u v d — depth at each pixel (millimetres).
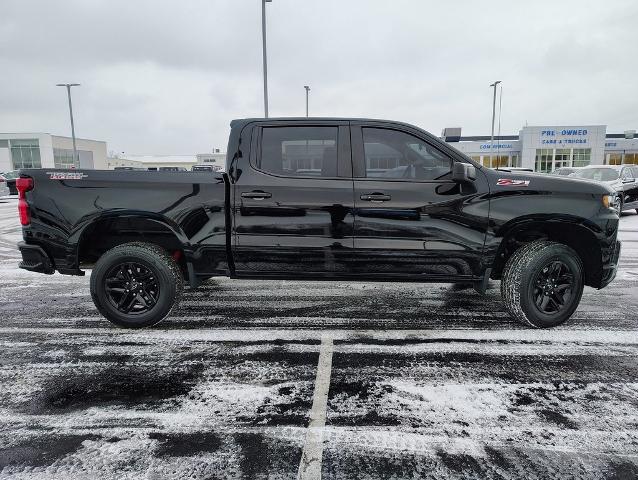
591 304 4418
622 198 12383
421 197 3480
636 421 2346
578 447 2121
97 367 3012
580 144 39812
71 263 3602
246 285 5293
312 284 5320
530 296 3588
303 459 2041
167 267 3637
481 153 42750
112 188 3537
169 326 3828
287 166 3578
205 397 2611
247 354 3223
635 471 1949
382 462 2018
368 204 3488
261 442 2170
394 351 3266
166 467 1984
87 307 4430
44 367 3012
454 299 4629
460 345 3373
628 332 3631
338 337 3551
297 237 3543
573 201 3498
